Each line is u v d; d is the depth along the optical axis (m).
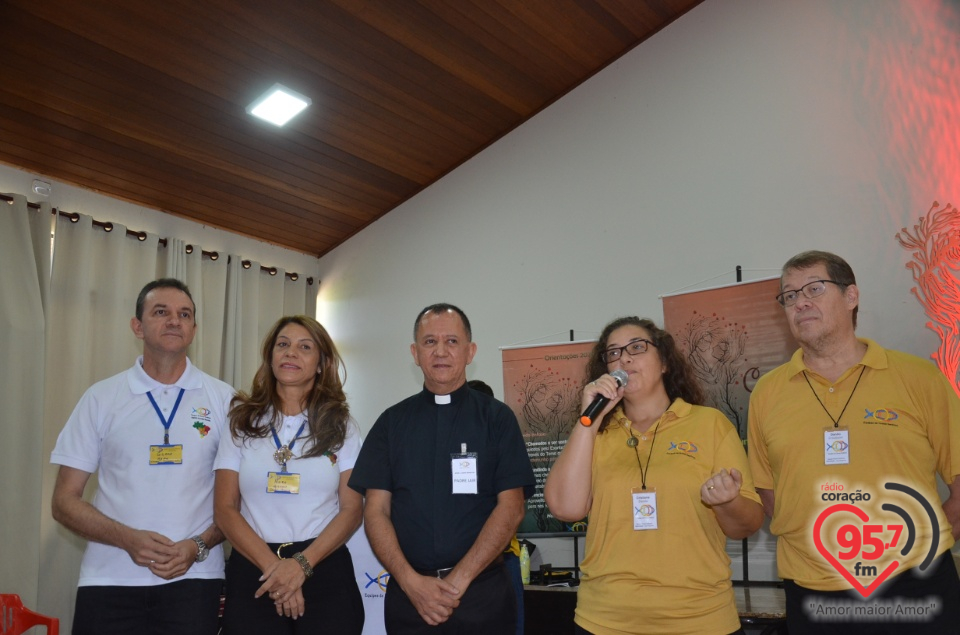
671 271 4.62
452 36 4.57
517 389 4.98
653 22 4.93
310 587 2.30
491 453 2.34
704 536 1.95
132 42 3.98
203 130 4.71
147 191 5.07
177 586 2.33
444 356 2.42
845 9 4.25
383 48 4.52
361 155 5.39
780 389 2.27
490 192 5.58
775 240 4.25
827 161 4.15
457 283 5.62
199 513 2.46
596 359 2.32
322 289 6.43
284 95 4.60
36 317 4.31
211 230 5.64
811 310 2.15
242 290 5.73
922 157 3.86
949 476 2.06
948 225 3.70
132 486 2.39
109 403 2.50
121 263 4.88
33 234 4.47
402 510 2.31
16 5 3.59
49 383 4.42
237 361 5.54
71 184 4.78
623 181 4.94
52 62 3.93
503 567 2.30
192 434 2.51
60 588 4.27
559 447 4.76
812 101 4.27
